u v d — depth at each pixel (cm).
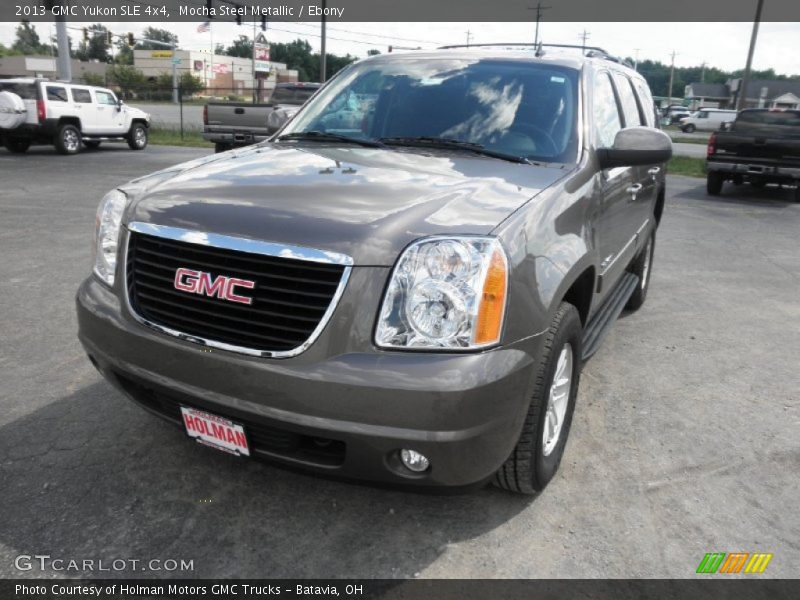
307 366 211
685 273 701
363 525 258
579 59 372
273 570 232
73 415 330
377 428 207
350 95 373
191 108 4584
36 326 452
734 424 355
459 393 205
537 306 231
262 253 218
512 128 327
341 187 251
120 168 1440
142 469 286
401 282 211
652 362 442
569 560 243
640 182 423
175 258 235
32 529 246
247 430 226
